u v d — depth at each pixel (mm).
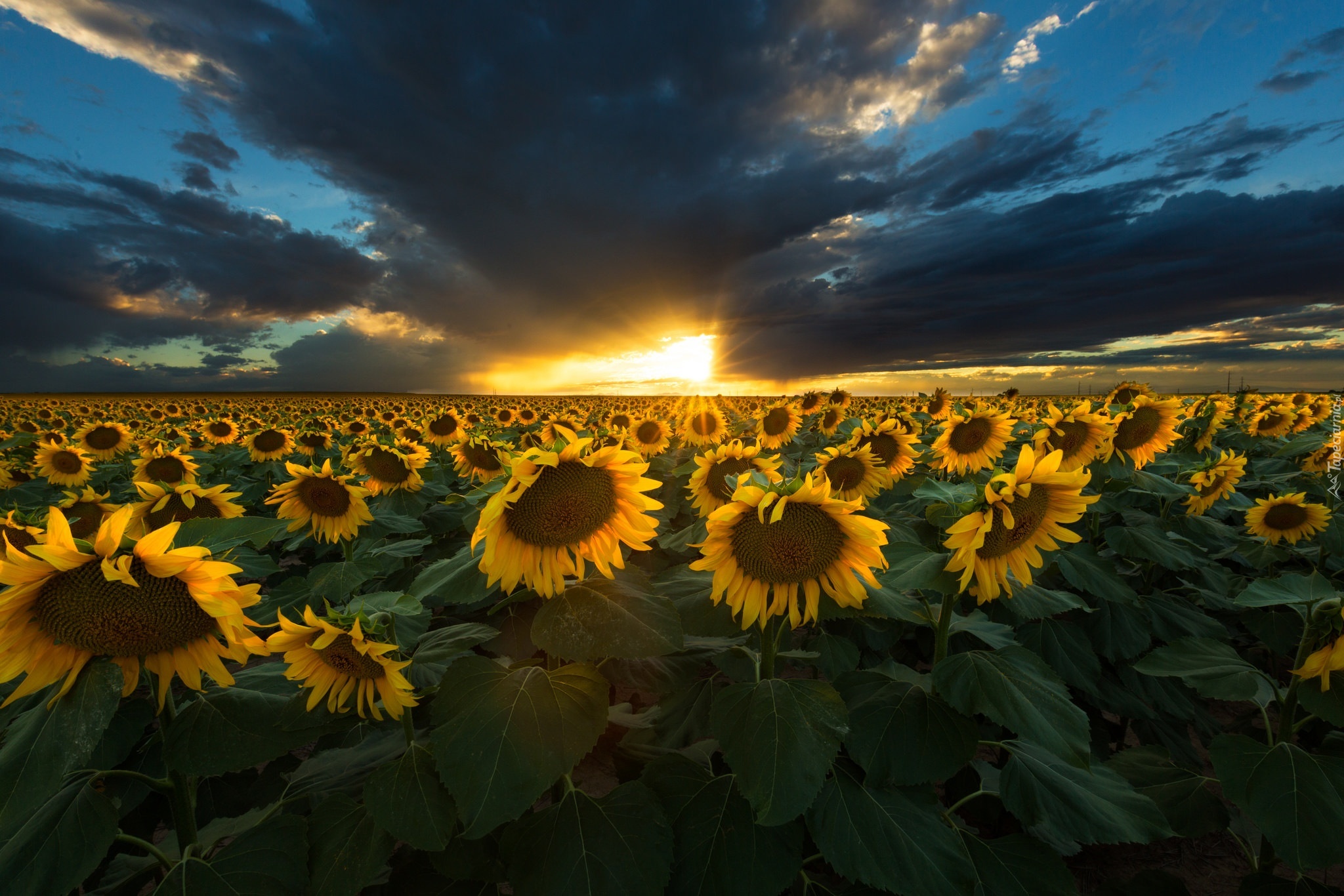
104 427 11602
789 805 1862
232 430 13836
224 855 2064
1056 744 2016
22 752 1730
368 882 2016
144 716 2316
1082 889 3531
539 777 1898
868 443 6762
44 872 1858
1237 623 5395
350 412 22844
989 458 6613
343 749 2830
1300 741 3787
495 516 2057
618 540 2420
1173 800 3055
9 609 1723
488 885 2393
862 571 2211
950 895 2033
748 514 2230
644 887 2018
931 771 2221
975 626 2818
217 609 1766
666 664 3180
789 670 5422
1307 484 6301
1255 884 2631
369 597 2270
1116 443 5496
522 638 3945
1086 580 3365
